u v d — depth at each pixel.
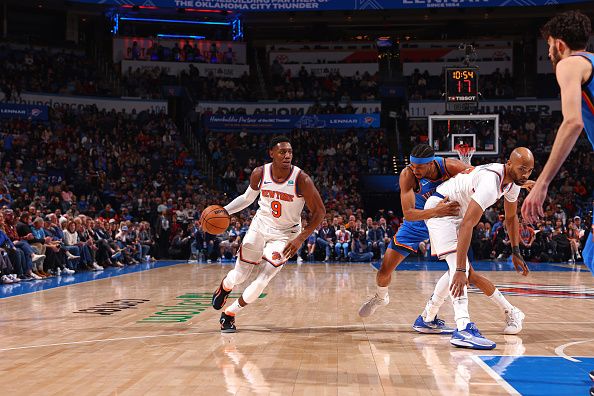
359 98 26.52
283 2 23.73
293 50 27.42
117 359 4.23
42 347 4.68
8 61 23.25
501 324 5.94
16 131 21.39
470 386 3.49
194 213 19.36
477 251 18.25
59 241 12.41
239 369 3.93
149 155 23.28
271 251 5.38
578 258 17.50
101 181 20.61
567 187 21.33
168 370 3.89
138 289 9.57
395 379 3.66
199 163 24.22
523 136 24.36
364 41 27.64
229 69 26.44
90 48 26.00
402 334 5.34
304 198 5.43
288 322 6.07
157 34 26.91
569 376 3.73
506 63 26.78
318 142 24.72
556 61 3.00
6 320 6.18
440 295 5.25
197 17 26.14
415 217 4.83
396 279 11.48
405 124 25.94
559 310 7.07
